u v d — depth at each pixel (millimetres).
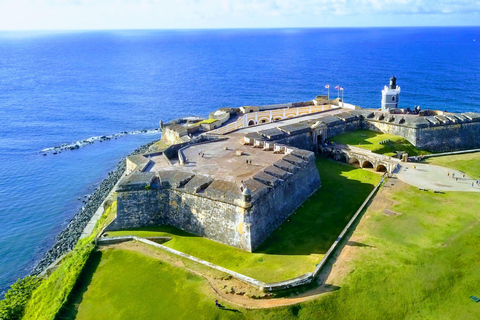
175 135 81750
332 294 36406
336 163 74250
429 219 48656
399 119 81188
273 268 40781
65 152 110500
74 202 80312
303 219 52375
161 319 35656
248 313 34906
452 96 143000
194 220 49906
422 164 68000
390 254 41781
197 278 39781
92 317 37125
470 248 42406
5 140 120375
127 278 41500
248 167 57219
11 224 71750
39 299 43906
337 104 103562
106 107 161750
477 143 83812
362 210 51969
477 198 53938
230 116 95375
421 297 36281
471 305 35312
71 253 51562
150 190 51781
